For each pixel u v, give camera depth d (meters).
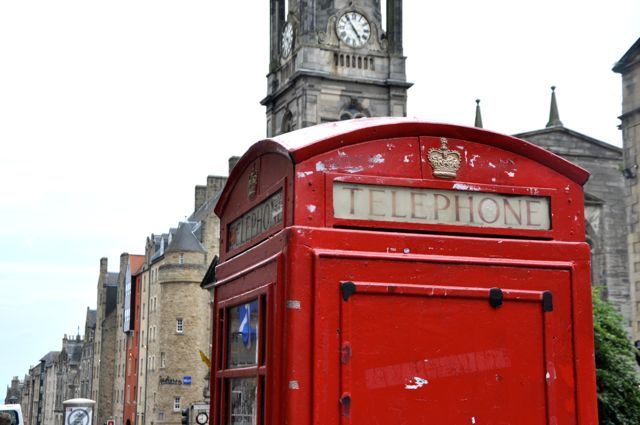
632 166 29.11
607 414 22.81
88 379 138.50
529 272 6.58
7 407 30.75
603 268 43.28
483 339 6.39
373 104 79.62
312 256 6.18
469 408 6.28
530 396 6.43
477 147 6.73
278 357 6.20
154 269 94.31
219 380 8.11
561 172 6.89
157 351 89.00
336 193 6.36
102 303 127.94
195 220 92.75
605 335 23.31
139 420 96.75
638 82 28.94
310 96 77.94
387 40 80.75
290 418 5.98
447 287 6.37
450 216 6.57
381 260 6.27
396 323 6.23
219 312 8.34
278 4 84.12
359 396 6.09
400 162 6.54
